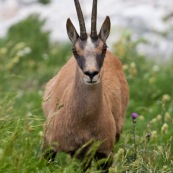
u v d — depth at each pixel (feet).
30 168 61.05
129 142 78.18
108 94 71.41
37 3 170.91
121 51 121.19
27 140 63.16
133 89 112.27
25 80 119.65
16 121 67.72
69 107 66.33
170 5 163.84
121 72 79.00
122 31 142.31
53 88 72.08
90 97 65.21
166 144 77.30
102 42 64.59
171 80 117.91
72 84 66.59
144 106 106.83
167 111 99.71
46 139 68.54
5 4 172.86
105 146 67.46
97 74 62.64
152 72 120.47
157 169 70.13
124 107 78.84
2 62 125.90
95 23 64.80
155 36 153.79
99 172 66.08
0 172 58.80
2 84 114.52
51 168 64.59
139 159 67.41
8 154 60.03
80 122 66.08
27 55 135.54
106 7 162.40
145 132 76.74
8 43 135.03
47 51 140.36
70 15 159.02
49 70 122.11
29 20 154.61
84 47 63.87
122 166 64.59
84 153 67.56
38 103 98.89
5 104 78.38
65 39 147.54
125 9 161.48
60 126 67.05
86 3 157.58
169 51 149.18
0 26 159.63
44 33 147.74
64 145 67.41
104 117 66.64
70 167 62.18
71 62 72.95
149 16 159.22
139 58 129.18
